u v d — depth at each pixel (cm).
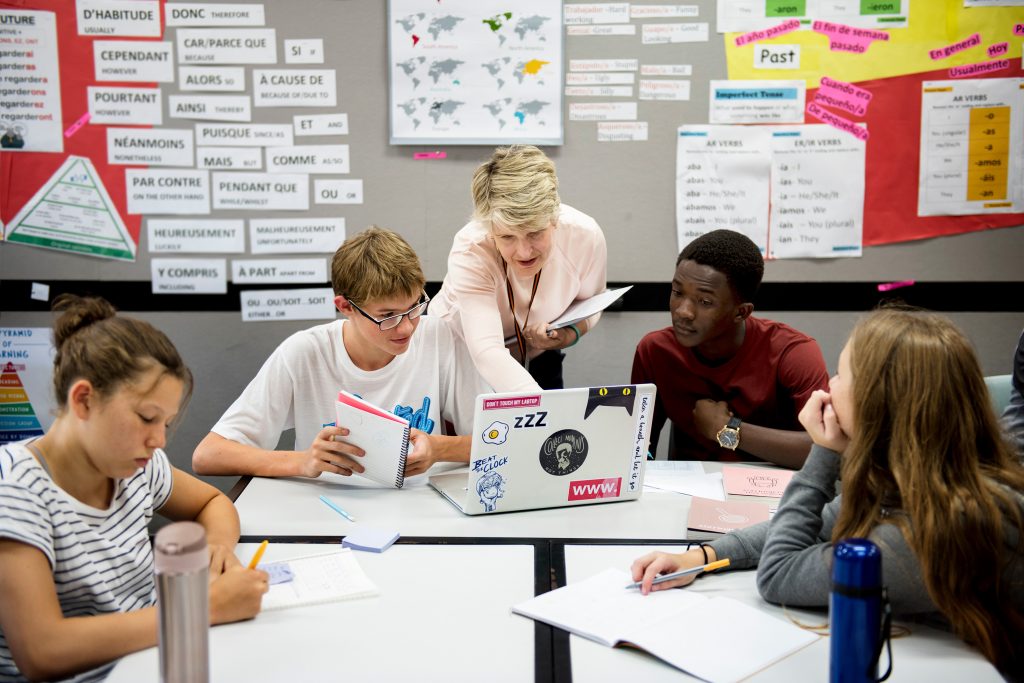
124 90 284
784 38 281
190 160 288
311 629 122
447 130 286
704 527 158
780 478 188
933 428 117
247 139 287
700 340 208
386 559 145
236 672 110
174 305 295
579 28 281
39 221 290
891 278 293
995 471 119
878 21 280
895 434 119
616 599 129
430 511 167
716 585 137
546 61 282
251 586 125
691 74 283
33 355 295
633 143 287
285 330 297
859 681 96
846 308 295
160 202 290
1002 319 296
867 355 123
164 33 282
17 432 298
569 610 126
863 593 94
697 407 212
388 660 113
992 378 199
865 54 282
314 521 162
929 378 117
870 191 289
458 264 203
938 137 286
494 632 121
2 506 118
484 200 183
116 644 117
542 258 190
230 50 283
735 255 202
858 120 285
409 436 175
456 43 281
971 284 293
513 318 216
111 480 136
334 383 196
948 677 110
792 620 125
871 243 292
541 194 178
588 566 143
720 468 197
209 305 295
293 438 308
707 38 282
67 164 287
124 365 118
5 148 285
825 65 283
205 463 185
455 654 115
